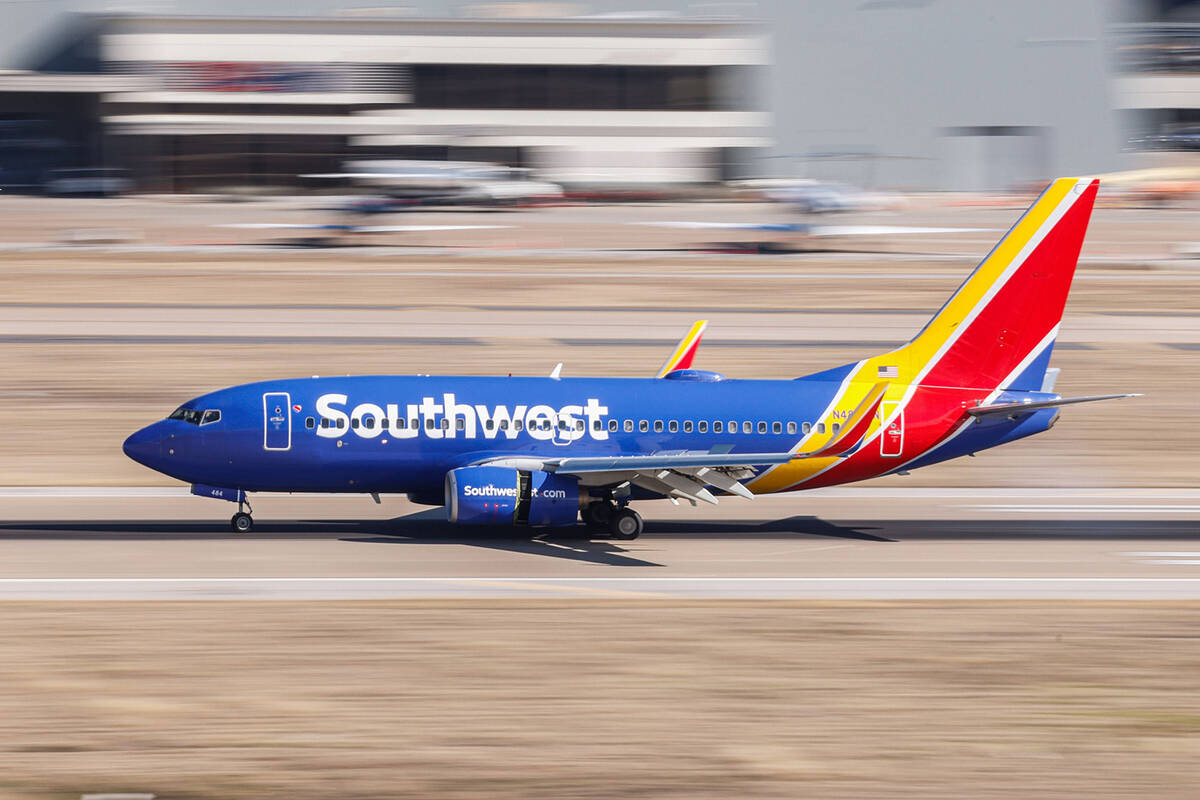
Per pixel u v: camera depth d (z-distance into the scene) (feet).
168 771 297.53
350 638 394.32
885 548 533.96
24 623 400.06
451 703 342.03
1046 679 371.97
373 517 565.94
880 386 483.10
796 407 545.03
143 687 347.97
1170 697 359.46
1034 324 558.15
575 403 533.96
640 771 302.86
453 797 287.48
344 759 305.73
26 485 612.29
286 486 521.65
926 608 445.37
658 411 537.24
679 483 514.68
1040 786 300.20
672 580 475.72
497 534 542.16
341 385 527.40
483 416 525.34
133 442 515.91
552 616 424.05
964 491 654.12
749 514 594.24
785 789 295.28
